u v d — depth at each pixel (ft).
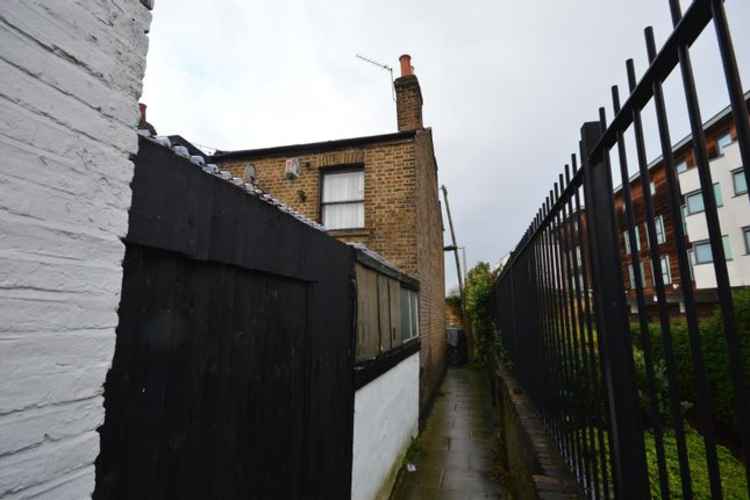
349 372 9.45
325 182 23.97
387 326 13.73
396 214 21.91
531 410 11.12
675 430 3.41
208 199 4.16
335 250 8.86
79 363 2.43
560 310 7.59
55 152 2.33
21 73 2.17
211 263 4.33
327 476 7.80
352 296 9.90
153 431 3.41
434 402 26.18
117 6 2.86
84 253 2.49
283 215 6.15
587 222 5.51
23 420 2.10
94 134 2.60
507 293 19.85
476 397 27.58
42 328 2.22
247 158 24.82
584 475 6.48
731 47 2.52
